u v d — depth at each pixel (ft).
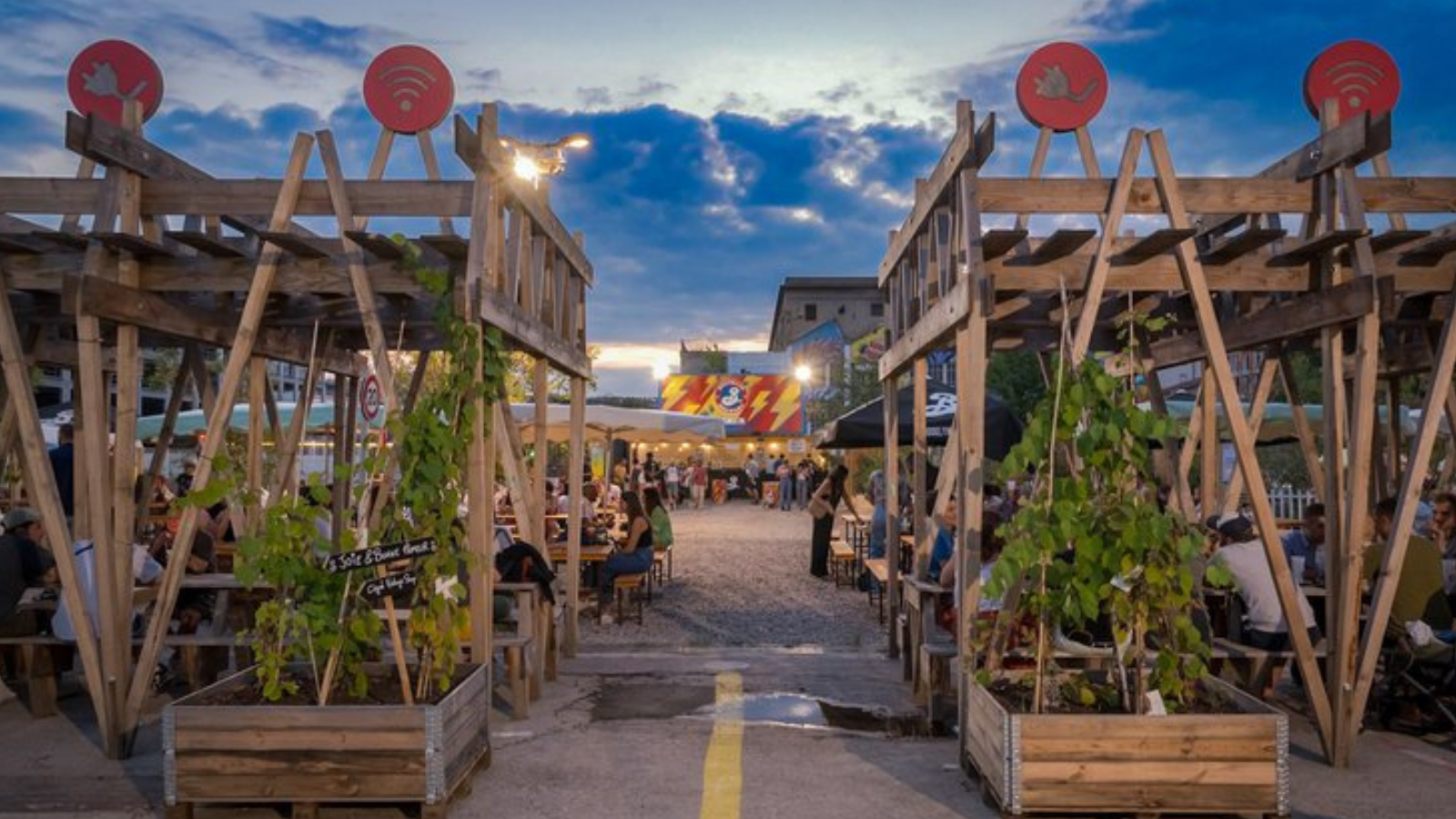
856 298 238.48
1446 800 19.67
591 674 31.45
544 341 29.66
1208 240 28.84
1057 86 24.18
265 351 29.86
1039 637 19.04
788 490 122.52
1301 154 23.38
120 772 21.45
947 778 20.94
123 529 23.03
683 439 82.28
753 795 19.83
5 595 26.16
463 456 20.74
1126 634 18.74
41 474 22.86
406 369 74.74
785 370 185.88
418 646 19.51
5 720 25.48
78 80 25.50
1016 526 18.34
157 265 24.30
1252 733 17.49
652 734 24.36
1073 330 29.09
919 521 31.07
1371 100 25.13
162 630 23.12
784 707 27.25
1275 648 25.90
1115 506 18.51
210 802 17.69
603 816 18.58
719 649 35.96
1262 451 63.72
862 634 38.96
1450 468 35.19
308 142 23.70
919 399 31.04
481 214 22.48
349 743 17.71
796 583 53.01
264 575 19.44
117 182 23.20
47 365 30.91
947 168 23.22
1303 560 30.01
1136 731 17.49
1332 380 22.68
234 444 61.16
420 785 17.71
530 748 23.12
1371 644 22.03
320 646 18.67
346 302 28.48
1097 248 22.54
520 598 26.99
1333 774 21.42
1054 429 18.67
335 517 34.68
